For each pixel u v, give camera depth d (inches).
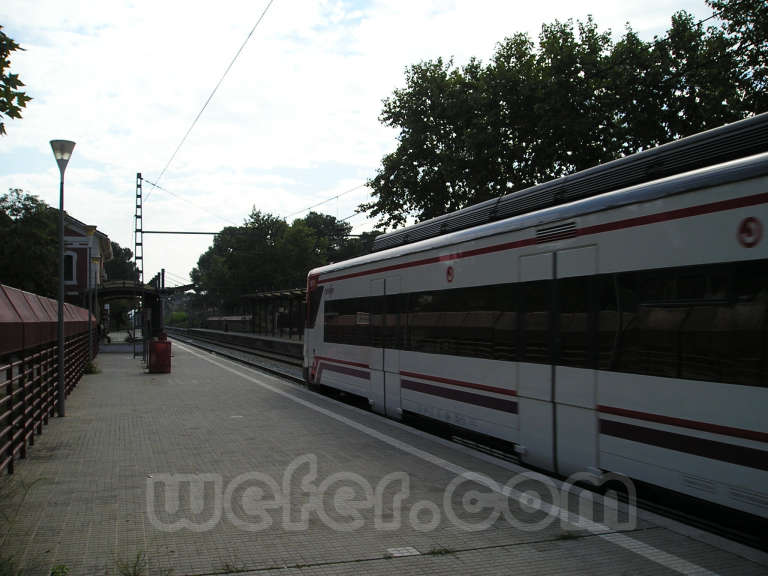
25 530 196.9
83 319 772.6
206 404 491.2
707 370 191.6
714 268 191.8
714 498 188.5
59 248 454.0
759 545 187.2
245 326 2283.5
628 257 223.1
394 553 178.5
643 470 213.3
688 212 201.3
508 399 287.3
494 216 319.0
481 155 753.6
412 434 358.3
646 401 212.5
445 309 346.0
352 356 480.4
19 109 266.5
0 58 260.7
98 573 162.9
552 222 261.7
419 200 857.5
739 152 203.5
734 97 639.8
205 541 187.5
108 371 835.4
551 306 260.2
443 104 794.2
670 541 186.5
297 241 2070.6
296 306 1531.7
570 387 247.6
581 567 168.7
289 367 925.8
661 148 231.0
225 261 2172.7
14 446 285.4
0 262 1213.1
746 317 180.9
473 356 315.9
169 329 4008.4
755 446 176.7
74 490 242.8
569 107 701.9
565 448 250.7
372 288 446.0
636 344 217.5
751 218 181.8
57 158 462.0
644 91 681.6
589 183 261.0
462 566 169.6
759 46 615.8
